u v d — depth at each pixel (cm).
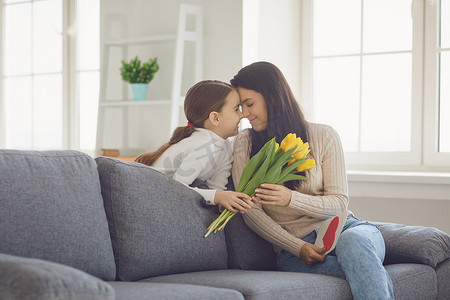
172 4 362
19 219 161
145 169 202
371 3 355
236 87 230
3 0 462
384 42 353
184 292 157
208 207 211
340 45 364
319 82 370
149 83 375
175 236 196
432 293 224
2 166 164
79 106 431
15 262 125
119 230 189
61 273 123
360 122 360
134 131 379
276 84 224
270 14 351
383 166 352
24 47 455
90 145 426
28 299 116
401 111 349
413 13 342
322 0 368
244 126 327
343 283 194
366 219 336
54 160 179
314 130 227
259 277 186
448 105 339
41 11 446
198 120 229
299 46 372
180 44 339
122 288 160
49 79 443
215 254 208
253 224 221
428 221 321
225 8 338
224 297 160
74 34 430
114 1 385
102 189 193
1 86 465
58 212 170
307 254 208
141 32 375
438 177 305
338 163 222
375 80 355
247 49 335
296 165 204
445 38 339
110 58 390
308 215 215
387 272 205
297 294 178
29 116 454
